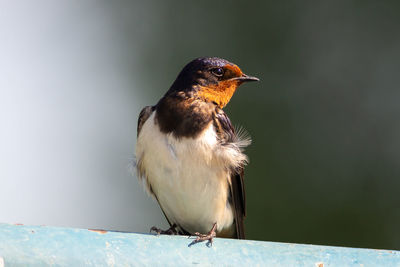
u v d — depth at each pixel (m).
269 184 12.32
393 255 6.02
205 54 14.27
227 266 5.91
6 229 5.48
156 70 14.61
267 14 13.98
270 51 13.71
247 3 14.12
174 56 14.47
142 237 5.86
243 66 13.77
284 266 5.92
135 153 8.34
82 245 5.55
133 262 5.64
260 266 5.91
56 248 5.45
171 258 5.82
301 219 12.20
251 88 13.02
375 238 12.17
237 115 12.75
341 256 5.99
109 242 5.69
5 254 5.27
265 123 12.84
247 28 14.00
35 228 5.55
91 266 5.47
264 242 6.12
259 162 12.45
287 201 12.27
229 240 6.12
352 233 12.26
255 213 12.10
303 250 6.04
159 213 13.83
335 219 12.25
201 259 5.89
